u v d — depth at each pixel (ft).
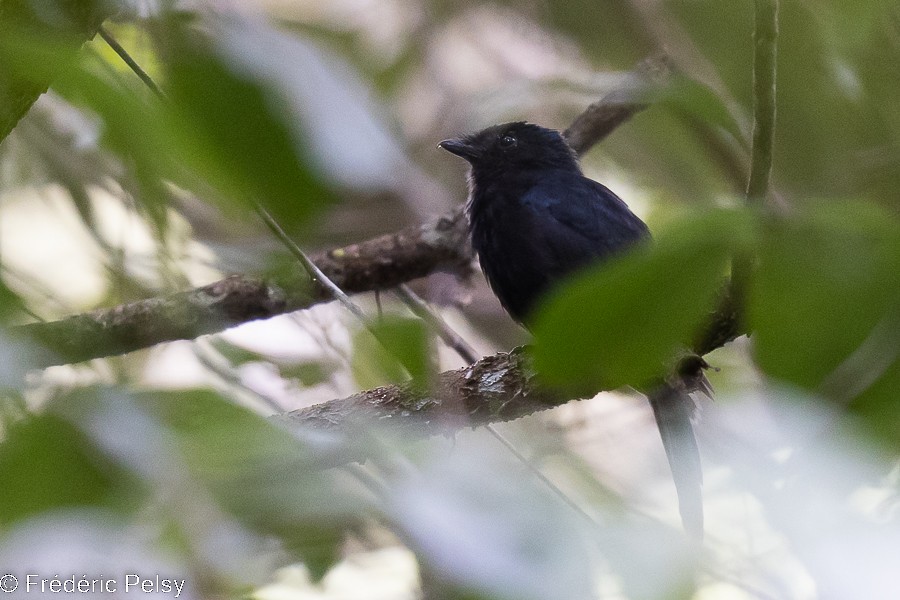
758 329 6.81
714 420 18.33
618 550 6.37
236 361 18.51
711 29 18.97
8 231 18.74
